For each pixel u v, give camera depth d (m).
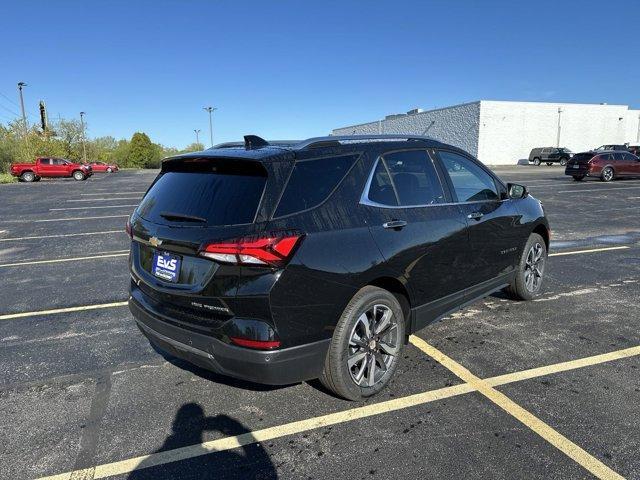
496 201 4.50
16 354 4.18
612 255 7.60
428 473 2.54
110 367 3.90
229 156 2.95
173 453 2.77
